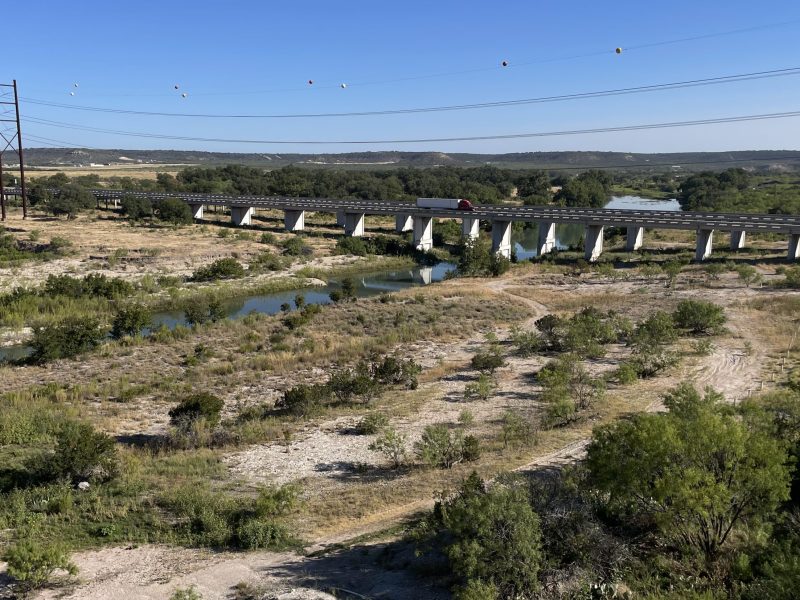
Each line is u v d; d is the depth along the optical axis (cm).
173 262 7669
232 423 2975
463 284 7119
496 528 1345
